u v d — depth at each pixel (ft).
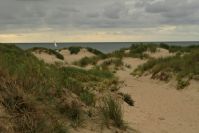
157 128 27.61
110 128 24.43
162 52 99.55
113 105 26.84
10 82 22.74
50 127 20.53
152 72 65.41
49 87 26.25
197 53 63.93
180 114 34.06
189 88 49.67
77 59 108.37
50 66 42.22
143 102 39.29
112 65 87.10
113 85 48.16
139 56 95.91
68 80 33.35
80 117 24.47
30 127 19.69
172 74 58.13
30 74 26.18
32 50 99.76
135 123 27.94
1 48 42.80
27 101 21.49
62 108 24.38
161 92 47.96
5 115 19.77
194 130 28.30
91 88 38.88
